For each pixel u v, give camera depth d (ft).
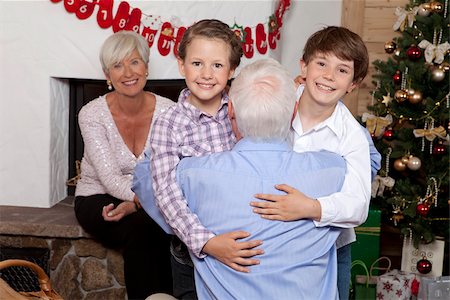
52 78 10.01
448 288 7.66
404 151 9.55
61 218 9.31
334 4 11.34
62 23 9.73
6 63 9.89
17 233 8.96
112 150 8.38
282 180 4.29
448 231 9.48
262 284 4.17
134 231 7.70
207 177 4.33
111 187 8.13
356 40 5.06
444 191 9.63
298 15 11.30
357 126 5.41
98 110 8.38
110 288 9.11
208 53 5.03
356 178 4.70
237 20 10.03
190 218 4.39
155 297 5.16
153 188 4.91
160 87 10.46
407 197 9.47
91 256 9.02
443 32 9.30
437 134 9.05
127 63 7.97
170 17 9.84
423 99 9.58
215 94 5.11
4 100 9.98
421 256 9.62
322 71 5.07
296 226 4.26
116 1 9.70
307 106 5.37
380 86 10.11
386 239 11.34
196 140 5.21
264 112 4.30
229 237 4.20
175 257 5.41
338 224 4.41
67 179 10.81
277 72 4.45
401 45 9.82
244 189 4.25
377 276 9.29
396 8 10.12
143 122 8.44
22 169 10.09
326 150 4.98
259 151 4.36
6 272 9.12
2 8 9.71
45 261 9.09
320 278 4.31
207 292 4.44
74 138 10.73
